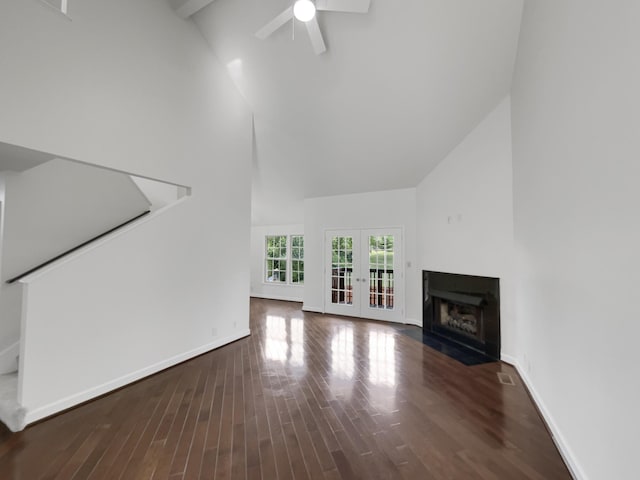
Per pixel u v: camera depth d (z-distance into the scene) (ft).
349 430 7.29
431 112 12.79
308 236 21.97
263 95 14.48
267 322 18.51
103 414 8.00
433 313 16.14
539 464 6.14
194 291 12.36
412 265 17.90
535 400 8.55
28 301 7.56
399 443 6.81
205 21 12.25
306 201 22.12
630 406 4.02
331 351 13.17
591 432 5.12
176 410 8.21
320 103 13.75
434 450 6.57
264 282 28.14
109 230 12.84
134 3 9.92
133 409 8.27
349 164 17.22
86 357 8.68
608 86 4.60
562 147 6.47
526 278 9.64
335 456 6.36
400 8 9.63
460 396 9.05
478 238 13.08
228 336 14.16
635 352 3.92
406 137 14.39
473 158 13.26
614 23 4.42
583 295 5.48
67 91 8.06
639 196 3.84
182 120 11.75
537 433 7.22
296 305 24.35
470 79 11.16
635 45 3.91
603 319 4.76
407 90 12.07
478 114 12.48
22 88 7.15
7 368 9.89
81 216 11.84
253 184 21.72
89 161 8.58
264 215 26.11
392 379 10.28
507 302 11.75
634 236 3.95
